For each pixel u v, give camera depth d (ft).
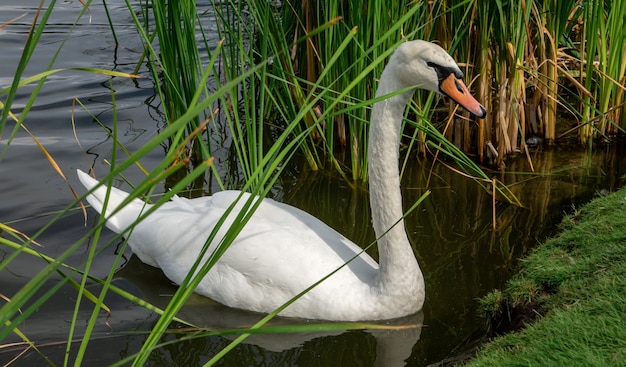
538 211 19.98
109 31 30.96
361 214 20.01
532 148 23.75
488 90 22.00
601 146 23.81
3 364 13.48
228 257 15.70
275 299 15.39
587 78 22.81
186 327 15.10
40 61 27.78
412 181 21.83
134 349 14.14
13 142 22.35
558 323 12.41
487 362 12.01
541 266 15.57
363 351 14.47
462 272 17.30
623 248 15.02
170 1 19.62
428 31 21.47
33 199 19.31
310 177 21.88
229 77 20.53
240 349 14.47
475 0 20.06
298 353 14.39
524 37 21.34
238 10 20.02
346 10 20.67
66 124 23.58
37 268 16.65
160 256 16.67
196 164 22.62
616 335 11.66
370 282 15.44
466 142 23.09
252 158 17.71
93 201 17.58
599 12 21.79
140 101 25.41
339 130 22.95
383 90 14.14
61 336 14.42
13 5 33.22
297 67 23.68
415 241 18.78
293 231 15.92
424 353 14.35
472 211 20.13
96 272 16.80
